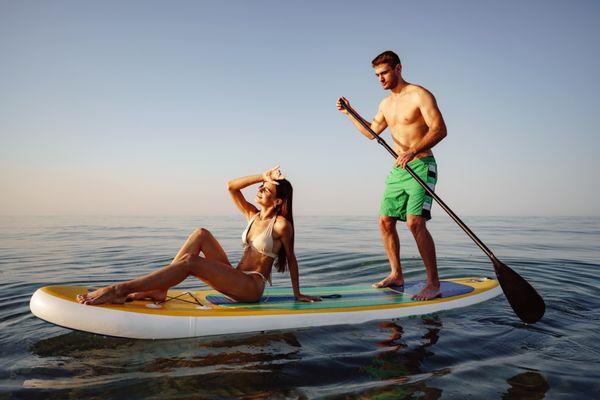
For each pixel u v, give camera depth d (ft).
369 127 14.74
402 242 37.42
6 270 20.04
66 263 22.66
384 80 14.21
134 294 10.58
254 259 11.93
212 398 7.05
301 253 27.76
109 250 29.40
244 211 12.76
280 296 12.95
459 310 13.20
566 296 14.83
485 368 8.56
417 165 13.88
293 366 8.49
